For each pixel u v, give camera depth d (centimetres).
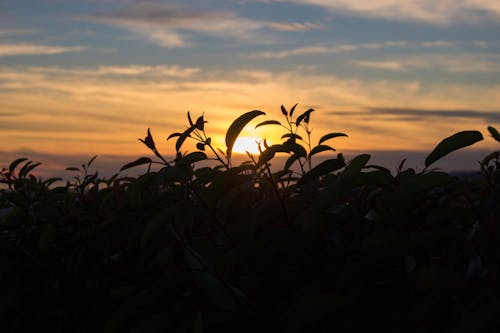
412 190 160
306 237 169
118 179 246
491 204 157
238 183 188
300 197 215
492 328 127
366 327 155
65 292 228
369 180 176
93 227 215
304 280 172
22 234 259
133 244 205
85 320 224
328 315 152
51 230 228
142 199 226
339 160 181
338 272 167
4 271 240
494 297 129
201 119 189
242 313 164
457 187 198
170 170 185
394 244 152
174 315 178
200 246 180
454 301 145
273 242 173
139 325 177
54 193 300
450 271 138
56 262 236
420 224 175
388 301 158
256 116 188
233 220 198
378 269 161
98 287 220
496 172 195
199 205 197
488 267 137
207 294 165
